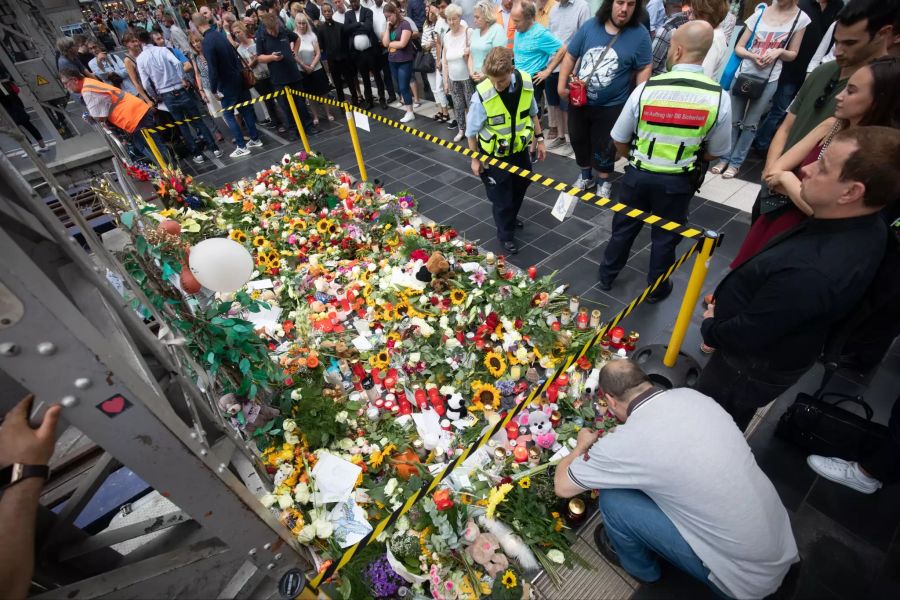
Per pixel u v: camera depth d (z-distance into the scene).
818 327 1.84
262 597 1.89
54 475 2.25
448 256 3.89
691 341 3.33
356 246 4.40
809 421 2.45
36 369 1.05
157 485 1.38
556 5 5.42
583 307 3.71
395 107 8.50
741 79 4.55
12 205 1.20
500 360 2.98
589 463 1.96
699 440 1.70
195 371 2.26
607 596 2.12
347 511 2.36
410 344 3.28
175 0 13.75
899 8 2.12
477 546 2.12
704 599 2.08
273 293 3.96
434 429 2.76
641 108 2.87
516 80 3.48
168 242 2.58
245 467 2.41
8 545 1.06
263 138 8.07
